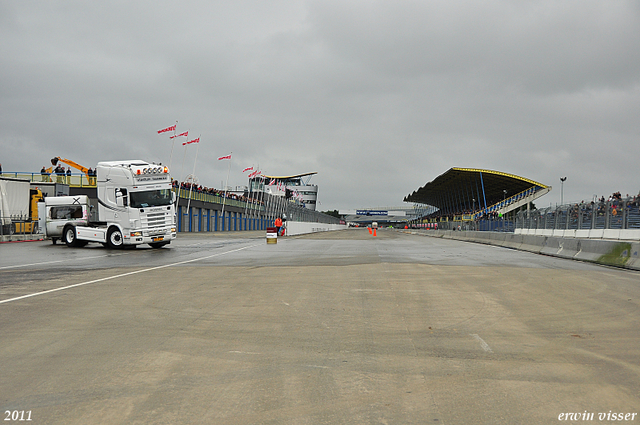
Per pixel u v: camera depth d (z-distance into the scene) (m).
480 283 11.98
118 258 20.11
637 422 3.95
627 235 23.69
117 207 25.27
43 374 5.11
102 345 6.22
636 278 13.84
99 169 25.59
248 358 5.67
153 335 6.75
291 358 5.68
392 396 4.50
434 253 23.84
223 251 24.88
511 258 20.73
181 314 8.16
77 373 5.14
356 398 4.45
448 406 4.26
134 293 10.37
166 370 5.23
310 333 6.88
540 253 25.47
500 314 8.23
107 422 3.94
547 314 8.26
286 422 3.94
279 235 51.78
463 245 34.09
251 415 4.07
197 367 5.34
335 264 17.05
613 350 6.06
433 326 7.33
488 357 5.74
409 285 11.59
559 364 5.47
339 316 8.02
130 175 25.08
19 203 39.41
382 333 6.89
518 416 4.06
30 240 37.84
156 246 27.89
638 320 7.82
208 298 9.74
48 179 48.78
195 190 69.56
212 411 4.16
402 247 29.92
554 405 4.29
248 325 7.37
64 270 15.06
